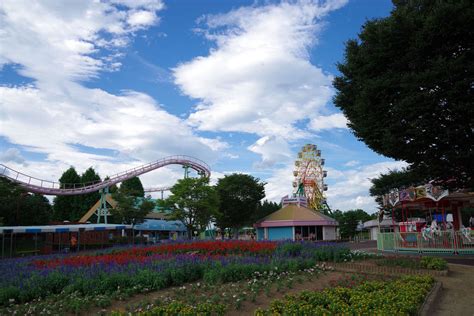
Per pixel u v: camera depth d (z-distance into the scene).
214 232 79.06
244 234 98.69
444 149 21.27
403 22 20.28
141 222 54.09
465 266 19.14
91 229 40.22
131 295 12.79
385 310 9.34
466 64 19.20
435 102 19.69
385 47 21.20
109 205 63.72
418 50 20.27
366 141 23.70
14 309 11.48
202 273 15.59
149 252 25.50
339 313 9.60
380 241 32.81
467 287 14.37
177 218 54.28
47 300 12.30
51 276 13.97
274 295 12.38
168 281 14.35
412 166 24.14
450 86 19.55
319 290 12.84
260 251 22.33
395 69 21.64
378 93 21.52
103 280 13.22
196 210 53.81
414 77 19.84
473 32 19.36
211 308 10.19
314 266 17.53
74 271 15.30
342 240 74.69
